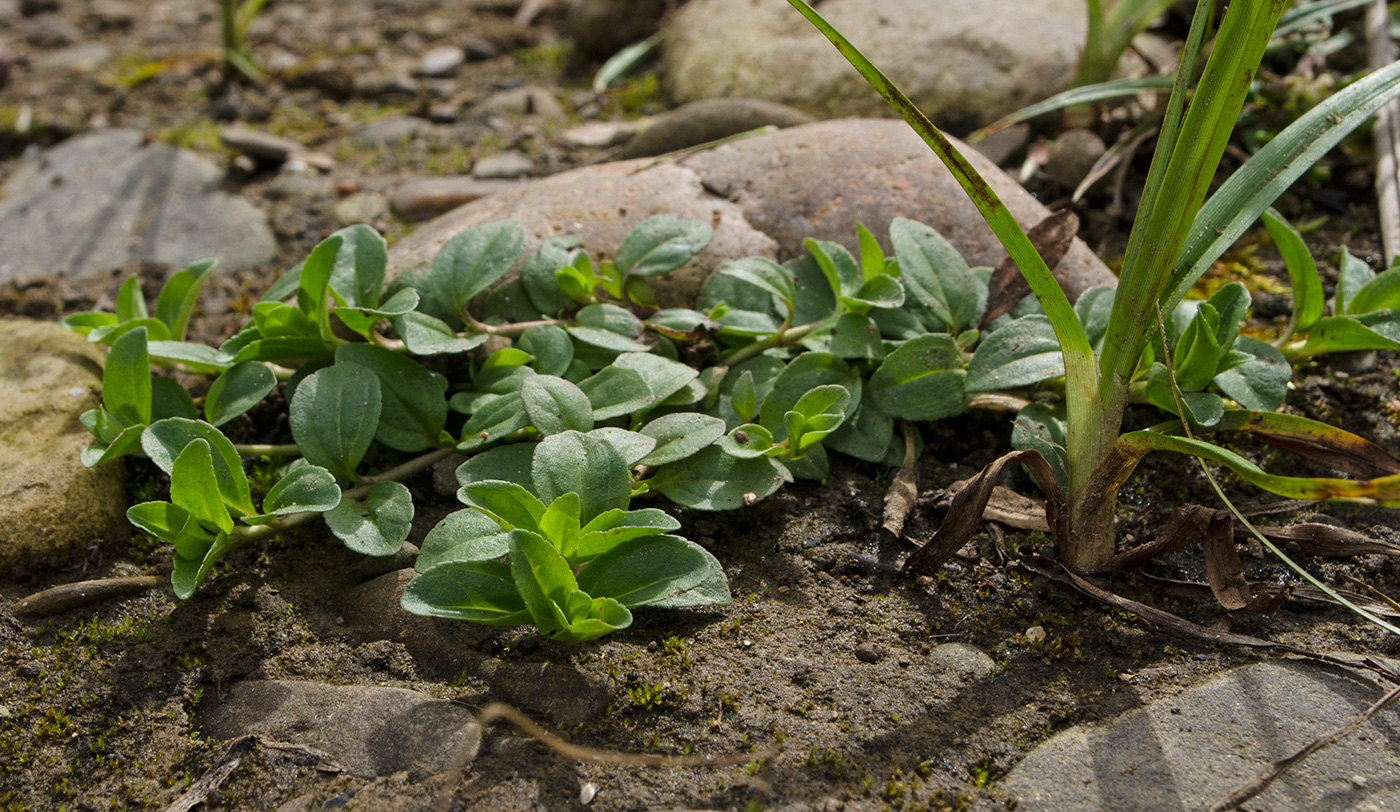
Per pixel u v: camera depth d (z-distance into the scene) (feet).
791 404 1.51
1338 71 1.73
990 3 1.80
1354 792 1.38
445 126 1.83
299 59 1.97
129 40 2.09
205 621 1.46
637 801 1.39
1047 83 1.74
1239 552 1.48
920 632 1.45
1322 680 1.42
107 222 1.73
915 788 1.39
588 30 1.88
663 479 1.49
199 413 1.56
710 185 1.61
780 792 1.39
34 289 1.67
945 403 1.51
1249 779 1.38
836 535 1.49
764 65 1.79
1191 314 1.51
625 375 1.49
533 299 1.55
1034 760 1.40
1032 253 1.41
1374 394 1.55
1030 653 1.44
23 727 1.43
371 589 1.47
